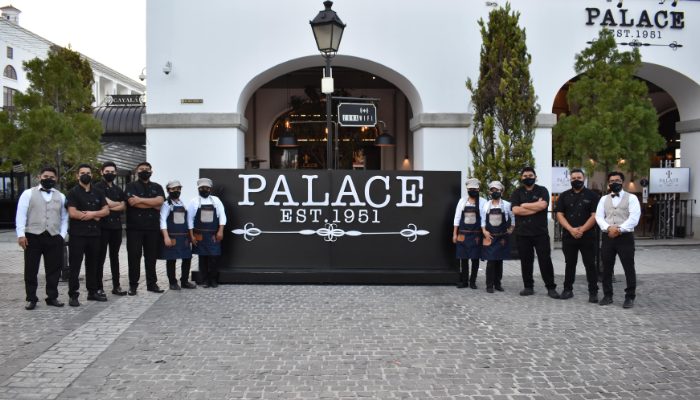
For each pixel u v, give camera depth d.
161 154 11.99
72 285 6.94
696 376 4.59
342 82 17.09
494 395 4.19
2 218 17.38
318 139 17.25
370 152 18.20
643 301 7.30
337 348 5.29
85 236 6.99
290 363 4.88
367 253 8.48
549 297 7.55
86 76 17.75
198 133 12.02
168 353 5.14
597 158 9.19
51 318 6.36
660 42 12.71
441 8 12.24
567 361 4.95
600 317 6.47
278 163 17.84
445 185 8.55
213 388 4.32
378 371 4.69
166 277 9.09
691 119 13.63
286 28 12.02
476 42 12.32
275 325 6.07
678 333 5.82
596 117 9.22
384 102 18.05
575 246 7.36
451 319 6.36
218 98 12.03
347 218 8.49
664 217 13.86
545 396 4.18
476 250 7.92
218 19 11.97
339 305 7.00
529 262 7.61
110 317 6.39
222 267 8.46
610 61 9.48
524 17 12.34
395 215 8.51
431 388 4.33
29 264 6.75
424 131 12.27
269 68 12.06
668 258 11.08
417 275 8.31
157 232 7.77
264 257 8.46
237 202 8.48
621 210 6.93
